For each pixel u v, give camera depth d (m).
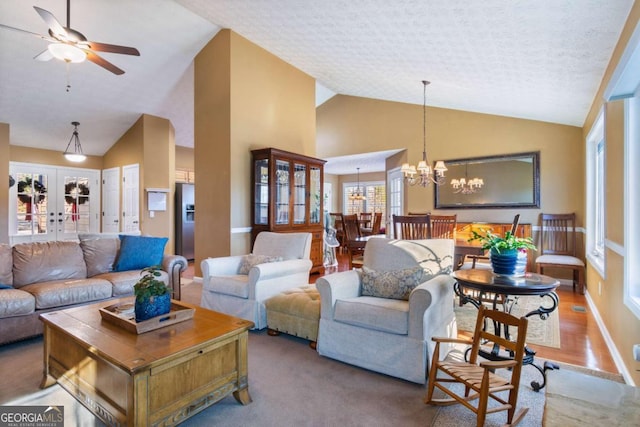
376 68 4.79
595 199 4.31
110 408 1.67
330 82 6.45
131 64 5.05
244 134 4.97
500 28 2.70
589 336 3.00
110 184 7.21
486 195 5.87
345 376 2.31
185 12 4.38
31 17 3.91
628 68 1.90
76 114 5.87
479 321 1.97
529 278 2.29
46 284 3.10
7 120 5.66
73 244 3.63
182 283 5.04
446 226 5.22
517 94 4.23
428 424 1.80
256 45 5.13
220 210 4.88
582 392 1.41
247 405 1.98
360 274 2.87
